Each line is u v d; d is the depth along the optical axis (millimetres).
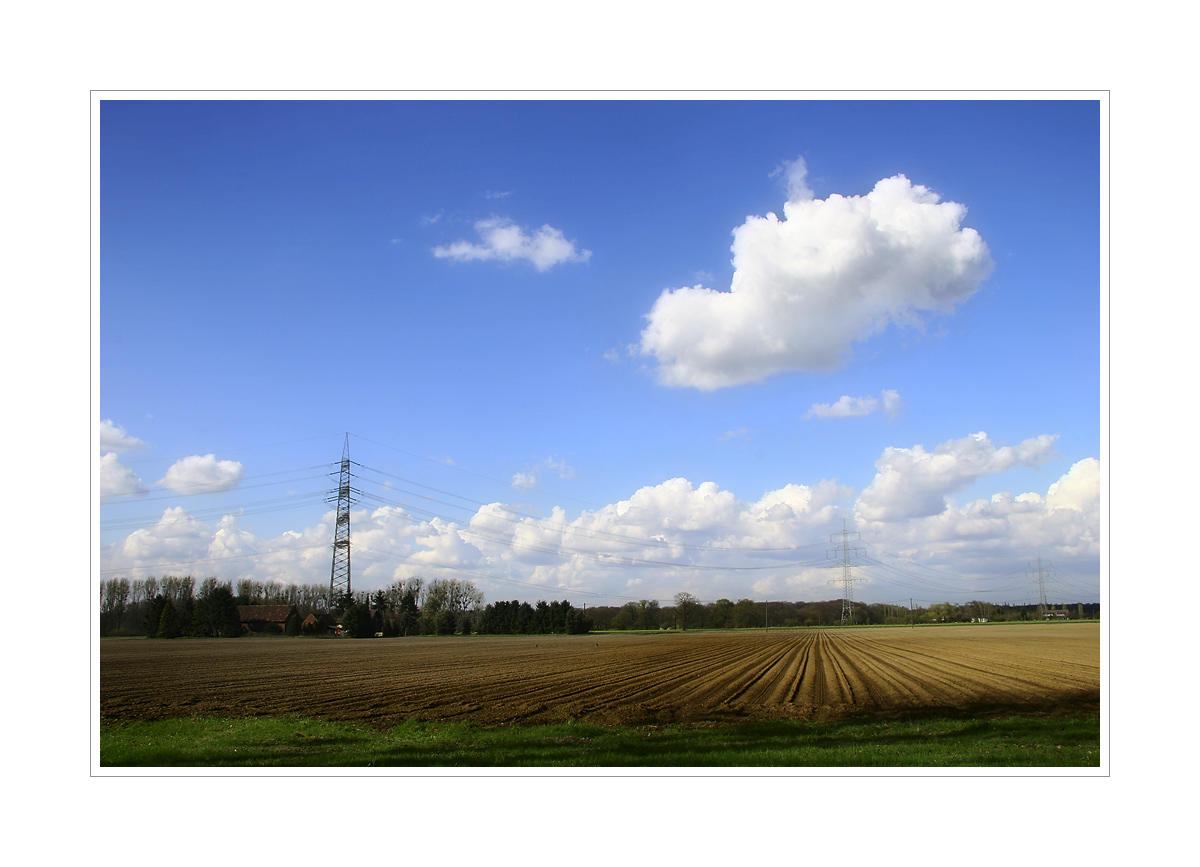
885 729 22594
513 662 48906
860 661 46781
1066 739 20656
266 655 54844
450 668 43750
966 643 65875
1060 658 46750
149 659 50406
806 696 30000
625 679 37312
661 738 21750
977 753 19281
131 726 24078
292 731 23109
